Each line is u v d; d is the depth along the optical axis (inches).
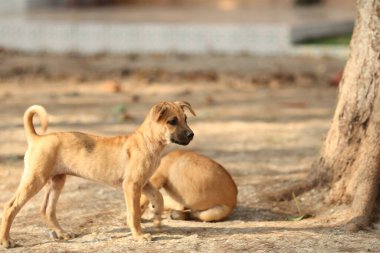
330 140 451.8
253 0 1777.8
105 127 683.4
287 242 377.1
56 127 681.0
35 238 395.9
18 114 740.7
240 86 911.7
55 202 396.5
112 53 1196.5
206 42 1221.7
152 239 385.1
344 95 441.7
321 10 1584.6
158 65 1052.5
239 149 609.9
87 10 1632.6
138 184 382.9
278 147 614.5
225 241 380.2
